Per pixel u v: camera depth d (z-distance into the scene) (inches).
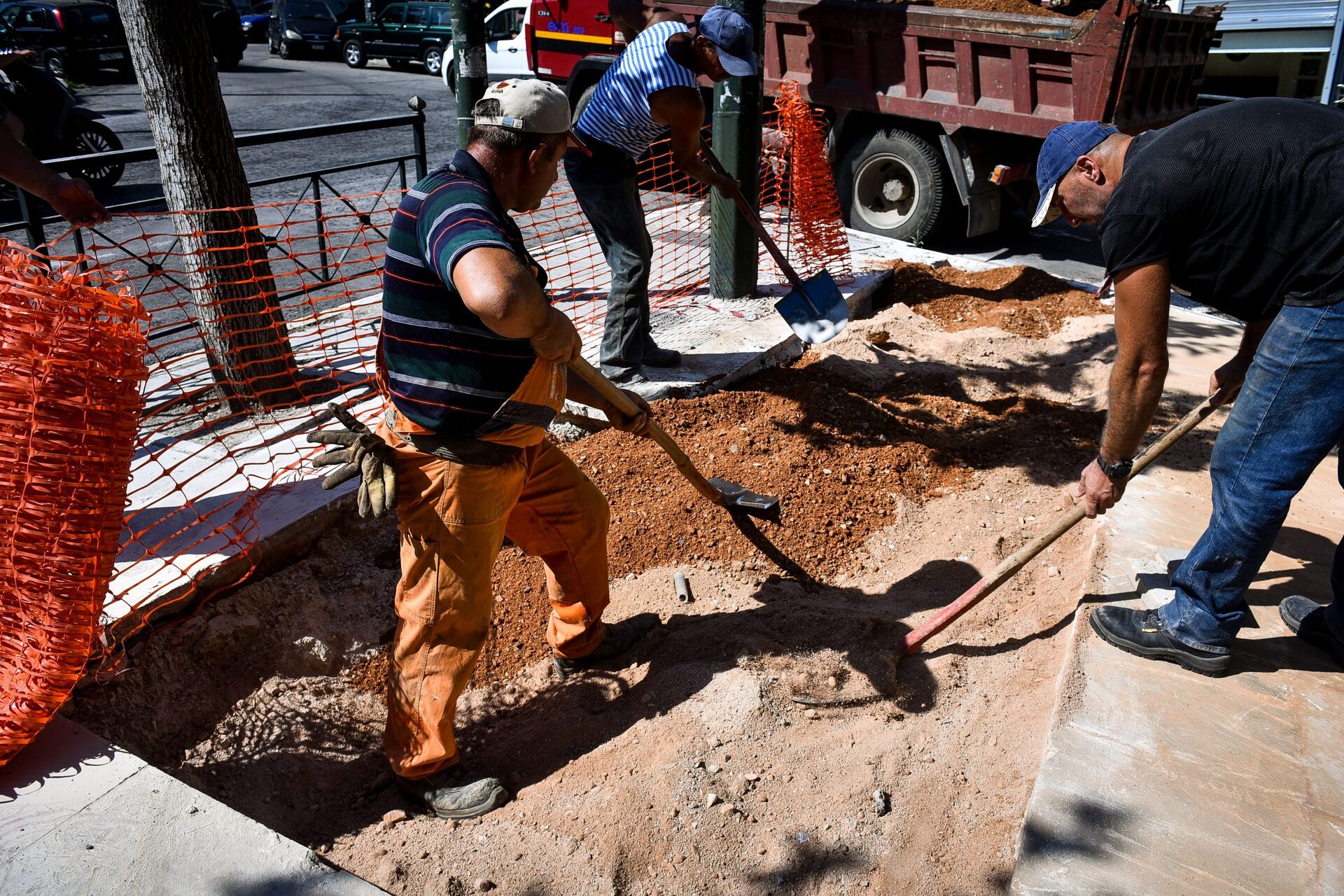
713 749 114.3
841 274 264.4
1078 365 221.6
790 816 107.0
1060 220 387.9
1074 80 280.8
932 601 142.9
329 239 333.7
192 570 129.4
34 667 98.6
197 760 117.8
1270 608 133.0
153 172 474.3
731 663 127.9
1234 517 109.0
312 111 631.2
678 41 167.5
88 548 97.9
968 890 98.4
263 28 1130.0
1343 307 99.0
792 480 168.4
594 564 121.5
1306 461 104.9
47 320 91.0
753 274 245.1
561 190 359.3
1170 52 304.3
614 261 187.2
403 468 100.3
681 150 177.0
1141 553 142.2
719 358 207.0
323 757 122.0
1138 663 120.1
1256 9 400.2
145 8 161.0
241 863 91.6
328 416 99.2
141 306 97.7
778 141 301.6
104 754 103.0
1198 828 97.1
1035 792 100.8
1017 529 158.7
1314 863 93.8
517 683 132.4
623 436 178.4
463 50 240.2
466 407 96.7
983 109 299.9
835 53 329.1
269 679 130.0
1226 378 124.4
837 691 123.1
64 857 91.0
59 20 710.5
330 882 90.4
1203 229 100.7
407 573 104.5
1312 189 96.0
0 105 129.7
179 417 181.9
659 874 100.9
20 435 92.5
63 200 133.9
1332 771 104.6
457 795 109.3
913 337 236.8
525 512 116.0
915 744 115.6
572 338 94.5
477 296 83.9
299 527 143.4
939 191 323.0
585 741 119.7
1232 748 107.3
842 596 146.3
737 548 153.9
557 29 440.8
